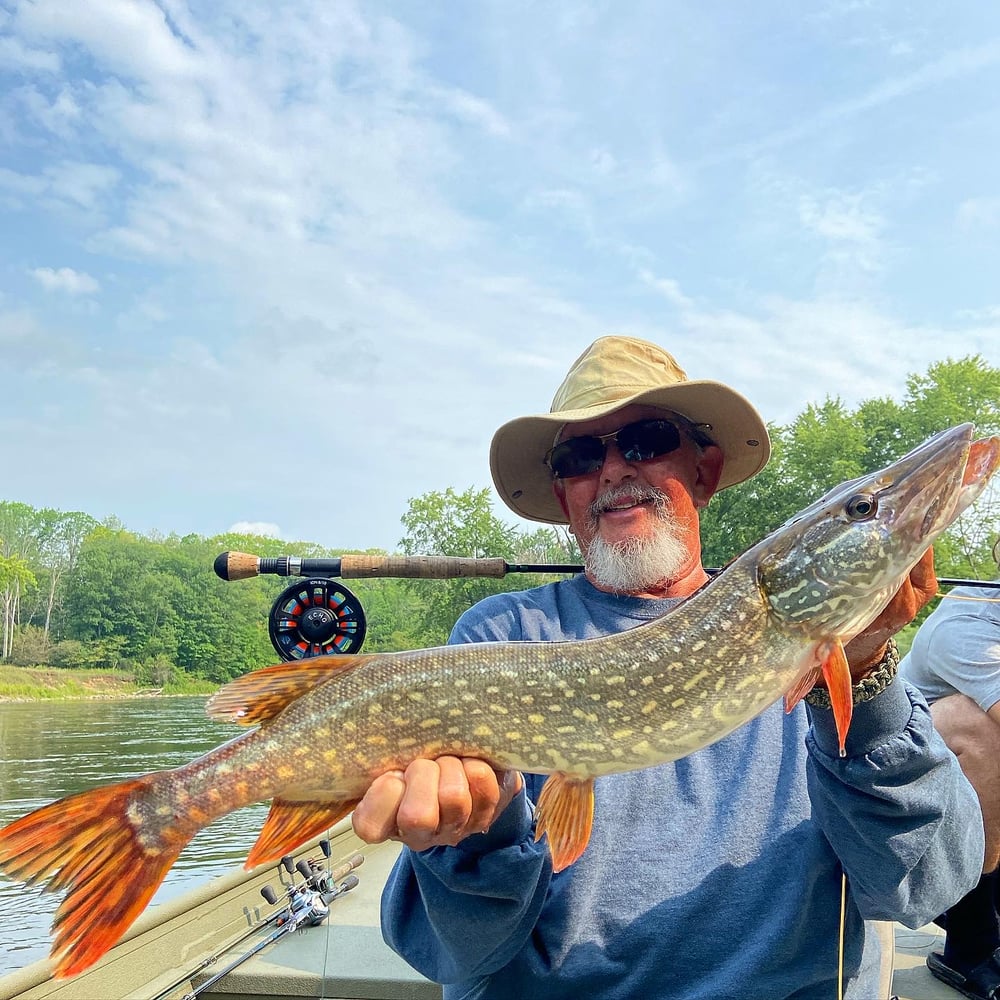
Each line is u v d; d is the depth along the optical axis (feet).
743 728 2.46
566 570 3.58
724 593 2.21
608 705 2.11
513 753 2.09
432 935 2.32
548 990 2.24
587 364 3.21
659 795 2.36
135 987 3.26
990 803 3.18
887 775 2.00
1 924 8.08
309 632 3.16
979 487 2.13
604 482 3.00
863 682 2.03
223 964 3.47
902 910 2.17
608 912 2.23
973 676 3.39
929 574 2.12
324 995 3.34
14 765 19.42
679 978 2.19
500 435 3.33
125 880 2.00
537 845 2.11
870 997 2.32
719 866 2.24
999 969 3.09
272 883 4.26
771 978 2.15
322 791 2.08
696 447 3.23
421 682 2.10
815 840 2.26
